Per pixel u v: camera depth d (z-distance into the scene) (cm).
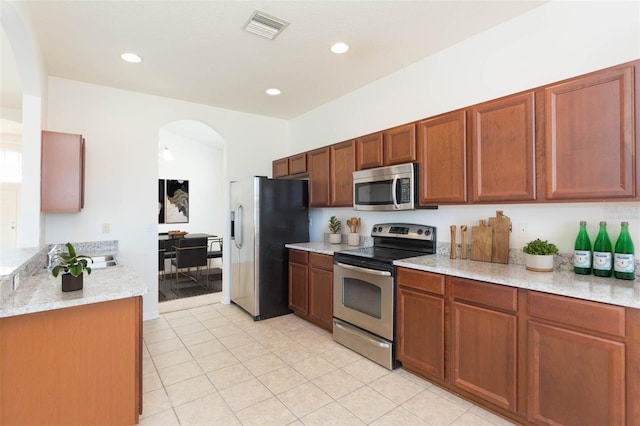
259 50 271
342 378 237
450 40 258
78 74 315
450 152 235
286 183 383
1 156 492
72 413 165
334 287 305
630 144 155
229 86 350
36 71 243
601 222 187
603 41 189
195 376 240
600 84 165
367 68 308
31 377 155
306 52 276
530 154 191
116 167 352
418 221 298
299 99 393
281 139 479
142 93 368
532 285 170
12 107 412
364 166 308
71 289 173
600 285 166
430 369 223
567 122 177
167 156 601
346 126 376
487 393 191
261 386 226
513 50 229
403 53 279
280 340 306
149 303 367
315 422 188
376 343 257
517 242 228
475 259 244
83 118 335
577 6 199
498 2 210
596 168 166
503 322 183
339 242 377
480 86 248
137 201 363
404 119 308
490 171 211
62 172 288
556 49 208
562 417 160
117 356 176
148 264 367
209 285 532
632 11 180
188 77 325
